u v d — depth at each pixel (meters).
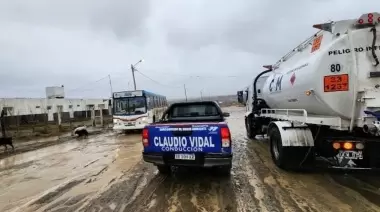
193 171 7.04
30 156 11.12
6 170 8.46
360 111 5.31
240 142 12.17
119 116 19.02
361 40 5.30
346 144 5.48
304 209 4.34
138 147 11.98
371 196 4.83
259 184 5.73
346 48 5.38
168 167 6.77
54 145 14.45
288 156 6.50
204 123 5.75
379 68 5.21
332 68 5.50
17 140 17.23
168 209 4.55
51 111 37.56
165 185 5.92
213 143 5.54
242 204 4.66
